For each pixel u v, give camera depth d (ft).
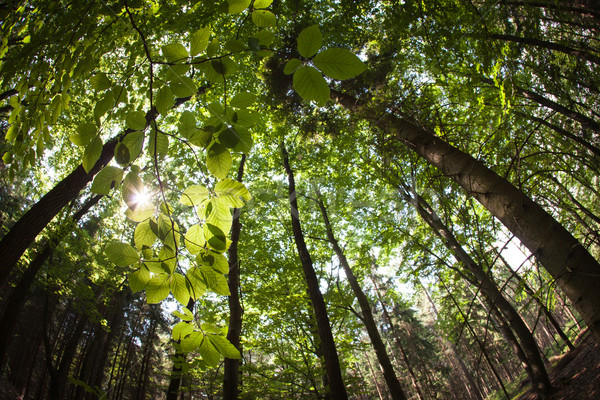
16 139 5.09
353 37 16.17
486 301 21.93
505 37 10.22
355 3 13.75
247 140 3.19
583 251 4.72
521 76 14.19
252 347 21.44
